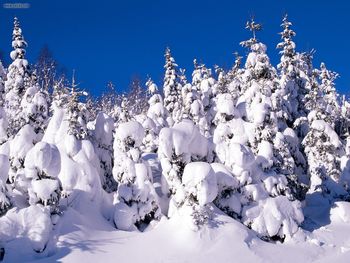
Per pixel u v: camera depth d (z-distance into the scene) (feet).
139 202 61.46
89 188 61.57
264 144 72.54
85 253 50.26
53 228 52.95
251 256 53.93
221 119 79.87
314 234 66.49
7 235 49.42
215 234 55.83
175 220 57.62
